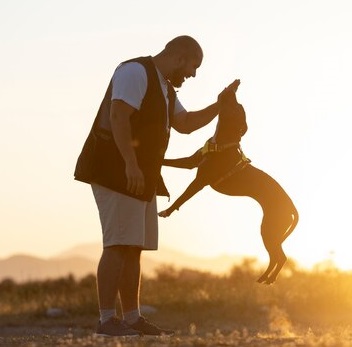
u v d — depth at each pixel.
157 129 9.55
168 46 9.80
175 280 29.50
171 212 10.16
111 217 9.45
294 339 8.91
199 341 8.38
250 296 21.81
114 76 9.56
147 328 9.75
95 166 9.48
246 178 10.20
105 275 9.48
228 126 10.18
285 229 10.27
